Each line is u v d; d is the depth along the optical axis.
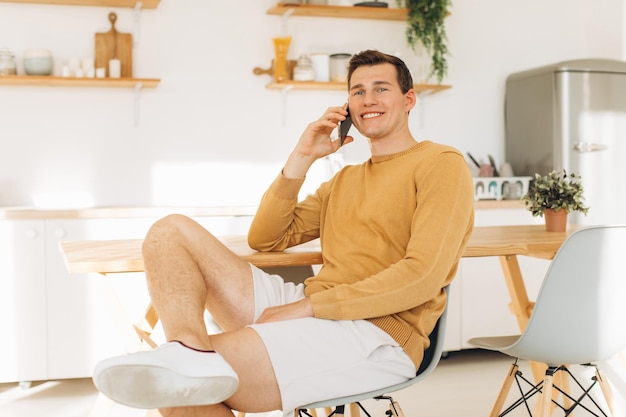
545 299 1.89
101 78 3.73
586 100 4.07
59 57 3.85
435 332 1.85
